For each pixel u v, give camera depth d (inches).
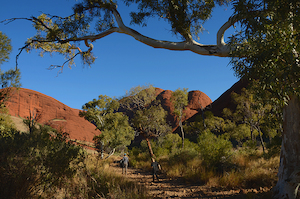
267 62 159.5
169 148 868.0
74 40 308.7
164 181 372.8
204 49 243.8
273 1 154.9
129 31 281.3
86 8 313.7
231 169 339.3
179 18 276.1
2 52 447.2
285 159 201.9
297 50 154.7
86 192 180.5
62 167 169.5
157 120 796.6
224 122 1381.6
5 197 133.0
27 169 150.4
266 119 317.4
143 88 832.3
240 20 173.0
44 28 327.0
